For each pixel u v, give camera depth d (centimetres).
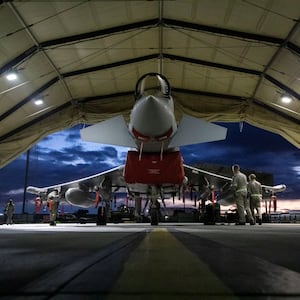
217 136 1143
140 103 993
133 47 1530
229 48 1491
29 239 543
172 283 174
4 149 1881
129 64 1656
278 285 170
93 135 1178
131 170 1188
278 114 1933
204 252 325
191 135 1148
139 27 1367
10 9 1123
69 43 1379
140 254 306
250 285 170
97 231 847
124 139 1170
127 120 2042
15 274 202
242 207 1570
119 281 178
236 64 1614
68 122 1988
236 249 362
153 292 154
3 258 284
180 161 1189
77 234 690
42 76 1559
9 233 757
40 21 1223
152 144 1135
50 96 1764
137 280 182
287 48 1348
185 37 1473
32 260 269
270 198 2306
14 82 1472
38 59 1437
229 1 1200
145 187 1388
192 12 1300
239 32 1359
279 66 1506
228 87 1875
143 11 1294
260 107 1961
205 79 1831
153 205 1507
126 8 1255
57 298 141
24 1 1105
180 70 1767
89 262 250
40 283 172
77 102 1955
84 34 1355
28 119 1850
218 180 1844
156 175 1181
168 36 1477
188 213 3156
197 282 177
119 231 834
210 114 2006
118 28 1359
